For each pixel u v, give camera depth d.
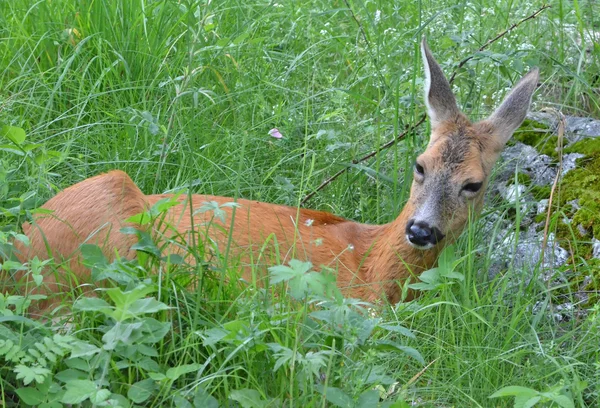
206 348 6.57
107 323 6.48
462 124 9.66
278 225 9.18
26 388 5.80
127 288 6.52
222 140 10.76
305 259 9.00
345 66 13.09
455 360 7.36
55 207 8.03
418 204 9.28
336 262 8.99
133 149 10.30
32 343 6.25
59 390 5.84
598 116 12.18
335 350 6.57
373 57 12.07
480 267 9.39
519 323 8.29
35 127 10.52
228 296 7.21
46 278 7.56
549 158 11.01
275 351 6.16
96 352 6.02
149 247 6.98
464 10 13.02
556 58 13.02
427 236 9.02
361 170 10.72
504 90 12.03
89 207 7.93
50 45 11.66
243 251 8.37
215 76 11.73
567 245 9.79
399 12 13.53
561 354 7.91
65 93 11.04
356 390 6.04
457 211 9.28
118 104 10.83
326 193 10.98
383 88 12.22
